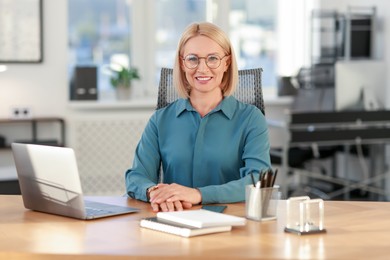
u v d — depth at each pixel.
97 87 7.12
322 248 2.34
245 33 7.92
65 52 7.03
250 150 3.24
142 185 3.17
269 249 2.33
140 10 7.52
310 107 7.09
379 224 2.68
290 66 8.02
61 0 6.99
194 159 3.27
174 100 3.50
